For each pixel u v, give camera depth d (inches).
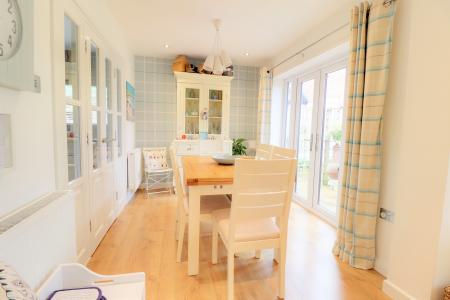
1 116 37.9
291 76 149.8
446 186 51.6
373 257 74.4
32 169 46.8
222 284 66.5
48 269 41.0
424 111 55.2
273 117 161.3
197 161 94.7
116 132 109.3
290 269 74.3
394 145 69.7
